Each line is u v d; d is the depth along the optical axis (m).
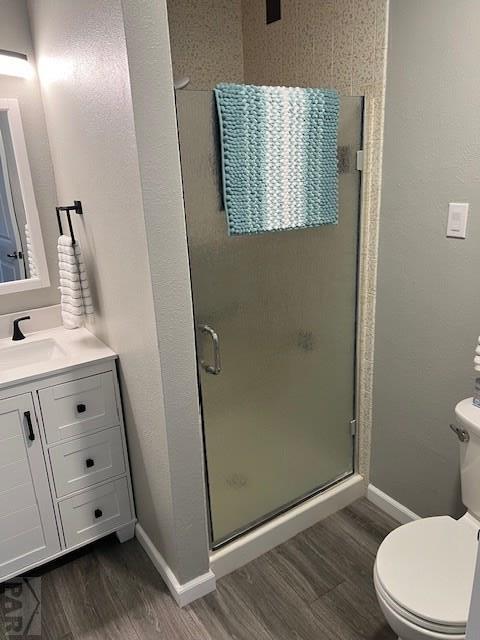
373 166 1.92
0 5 1.92
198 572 1.85
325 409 2.18
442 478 1.97
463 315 1.74
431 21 1.61
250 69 2.39
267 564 2.00
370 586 1.88
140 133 1.32
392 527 2.17
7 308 2.19
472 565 1.45
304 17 2.04
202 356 1.73
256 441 1.98
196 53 2.30
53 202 2.20
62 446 1.86
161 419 1.62
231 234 1.62
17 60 1.93
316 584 1.90
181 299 1.52
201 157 1.52
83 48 1.52
